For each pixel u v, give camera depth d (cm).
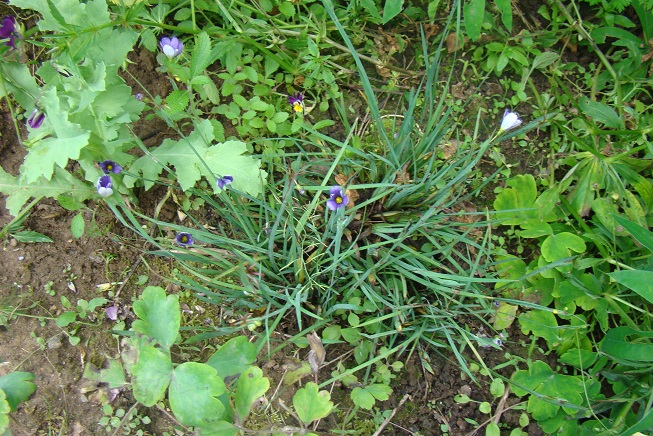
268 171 62
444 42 70
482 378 59
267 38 64
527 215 62
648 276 52
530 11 71
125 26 56
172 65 57
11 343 56
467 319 61
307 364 55
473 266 58
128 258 60
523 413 57
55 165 56
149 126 63
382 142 60
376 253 59
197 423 43
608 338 57
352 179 58
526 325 59
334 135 65
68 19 54
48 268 59
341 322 59
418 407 58
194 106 60
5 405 46
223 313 59
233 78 63
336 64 66
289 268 58
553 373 57
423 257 57
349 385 56
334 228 57
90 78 51
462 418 58
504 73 70
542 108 68
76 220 56
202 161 54
